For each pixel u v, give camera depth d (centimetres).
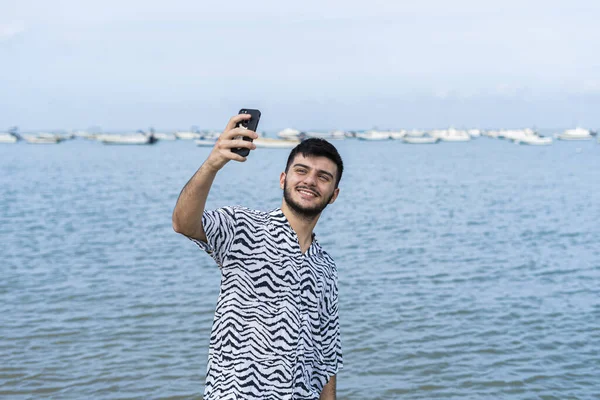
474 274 1330
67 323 930
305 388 253
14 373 725
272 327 246
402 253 1602
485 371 754
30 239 1827
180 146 14525
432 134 18300
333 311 270
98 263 1431
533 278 1300
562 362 788
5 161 7788
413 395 688
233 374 242
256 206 2920
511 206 2895
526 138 15375
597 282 1262
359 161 7931
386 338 873
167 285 1195
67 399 661
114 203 2945
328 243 1781
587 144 16100
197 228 238
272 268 248
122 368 748
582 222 2302
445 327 928
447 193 3603
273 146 11681
